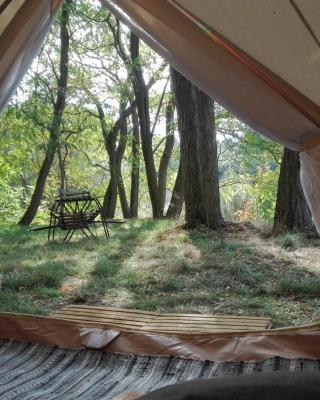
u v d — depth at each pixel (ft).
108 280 22.03
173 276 22.13
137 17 10.75
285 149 29.53
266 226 32.24
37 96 47.98
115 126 57.93
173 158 69.00
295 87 10.33
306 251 25.64
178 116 32.91
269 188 55.98
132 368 12.40
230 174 60.44
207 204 32.14
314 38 9.75
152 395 5.97
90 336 13.74
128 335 13.61
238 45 10.08
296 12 9.57
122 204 61.82
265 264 23.65
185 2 9.89
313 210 11.44
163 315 16.42
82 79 57.88
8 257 27.20
